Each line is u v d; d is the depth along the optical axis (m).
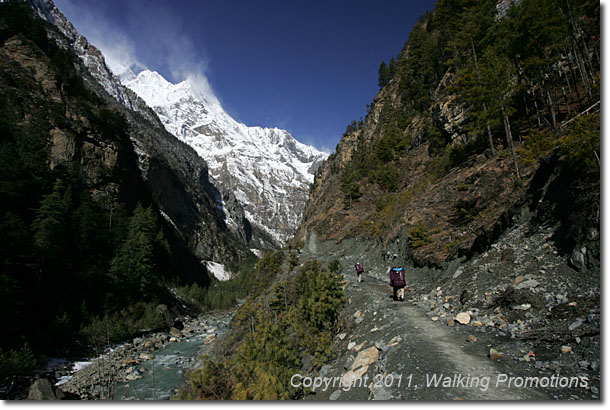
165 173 164.75
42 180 60.16
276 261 62.78
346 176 71.25
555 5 30.97
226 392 10.69
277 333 12.80
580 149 12.66
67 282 48.38
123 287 55.66
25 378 24.50
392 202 47.97
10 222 42.03
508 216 18.08
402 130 74.94
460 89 31.31
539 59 30.36
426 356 8.71
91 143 89.38
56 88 92.75
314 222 70.75
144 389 24.53
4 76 81.31
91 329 41.41
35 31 107.69
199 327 57.38
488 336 9.99
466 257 19.22
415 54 82.00
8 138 68.69
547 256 12.77
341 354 13.01
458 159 39.50
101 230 63.97
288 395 10.41
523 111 38.38
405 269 26.45
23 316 36.53
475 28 41.78
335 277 16.75
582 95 31.23
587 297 9.42
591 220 10.80
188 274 116.44
